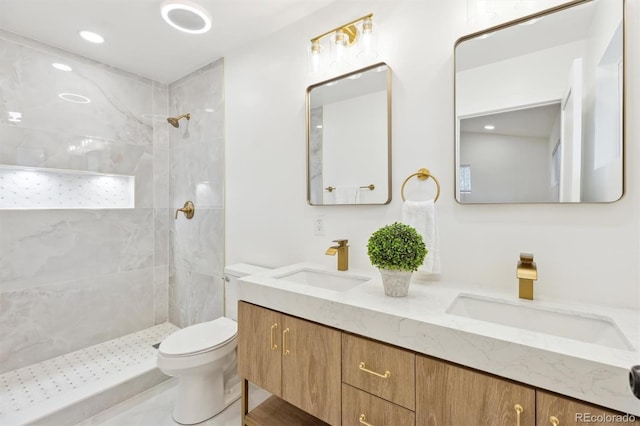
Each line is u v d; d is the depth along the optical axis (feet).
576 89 3.65
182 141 8.75
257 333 4.58
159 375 6.72
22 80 6.61
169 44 7.03
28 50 6.70
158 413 5.79
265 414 5.05
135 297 8.61
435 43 4.58
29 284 6.77
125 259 8.39
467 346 2.80
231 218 7.44
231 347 5.64
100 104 7.86
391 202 5.01
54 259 7.14
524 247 3.99
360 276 4.91
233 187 7.37
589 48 3.58
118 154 8.21
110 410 5.85
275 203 6.54
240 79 7.16
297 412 5.11
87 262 7.68
